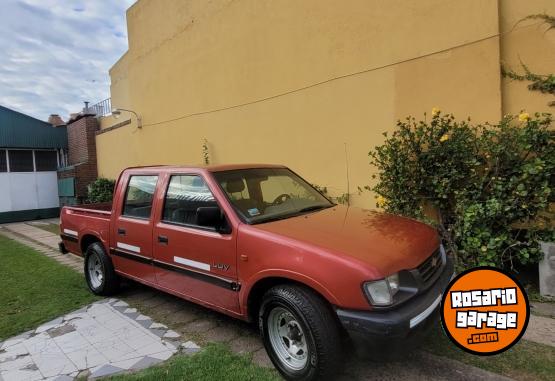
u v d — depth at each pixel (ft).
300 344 10.09
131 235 15.44
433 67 17.78
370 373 10.39
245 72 27.48
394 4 18.88
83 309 16.19
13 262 25.76
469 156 15.90
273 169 15.39
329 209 13.82
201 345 12.48
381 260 9.25
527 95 15.70
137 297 17.37
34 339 13.58
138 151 41.34
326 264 9.34
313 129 23.24
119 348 12.60
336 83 21.75
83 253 19.11
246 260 11.03
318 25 22.38
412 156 17.40
